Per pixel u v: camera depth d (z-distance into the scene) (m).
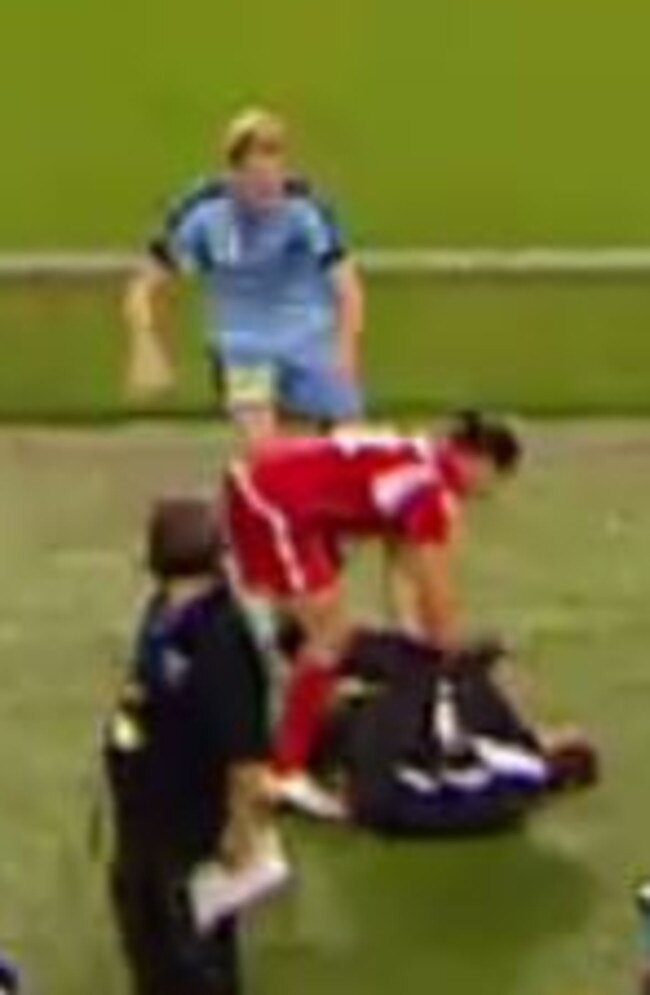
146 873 28.00
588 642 37.38
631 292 43.91
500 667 35.97
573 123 43.25
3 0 42.16
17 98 42.53
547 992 30.08
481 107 43.09
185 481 42.03
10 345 43.66
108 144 42.88
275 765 32.34
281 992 30.02
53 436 43.56
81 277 43.09
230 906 28.14
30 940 30.88
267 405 35.03
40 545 40.00
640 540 40.44
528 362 44.28
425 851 32.44
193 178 42.97
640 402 44.66
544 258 43.44
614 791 33.78
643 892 27.95
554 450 43.28
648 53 42.94
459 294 43.75
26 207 43.03
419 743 31.95
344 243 35.94
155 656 27.17
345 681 32.34
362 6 42.56
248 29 42.53
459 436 31.70
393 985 30.22
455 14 42.66
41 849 32.53
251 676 27.31
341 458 31.53
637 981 29.50
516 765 32.12
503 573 39.31
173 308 42.22
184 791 27.66
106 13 42.31
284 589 31.80
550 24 42.75
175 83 42.69
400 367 44.12
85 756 34.44
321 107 42.97
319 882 31.88
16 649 36.97
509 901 31.64
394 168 43.28
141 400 43.91
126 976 30.25
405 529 31.61
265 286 35.12
